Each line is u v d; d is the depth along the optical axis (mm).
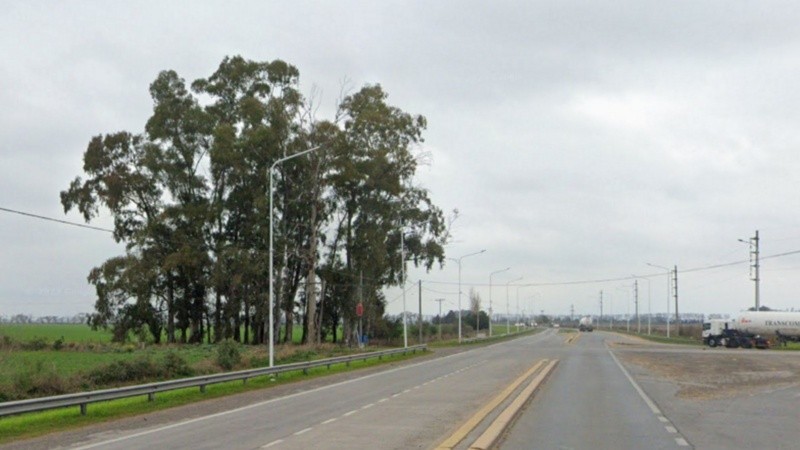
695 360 52406
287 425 19031
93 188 75062
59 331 118000
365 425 18484
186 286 77750
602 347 76562
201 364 40344
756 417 20281
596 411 21531
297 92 71188
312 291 71188
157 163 72938
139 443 16500
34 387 28031
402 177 76438
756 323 83375
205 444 15859
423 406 23094
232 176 72938
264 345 68562
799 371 41188
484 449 13539
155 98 75562
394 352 61094
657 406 23125
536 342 94812
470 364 48875
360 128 71875
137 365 34531
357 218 78000
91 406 24781
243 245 72562
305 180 71062
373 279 78688
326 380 37312
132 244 73312
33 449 16219
